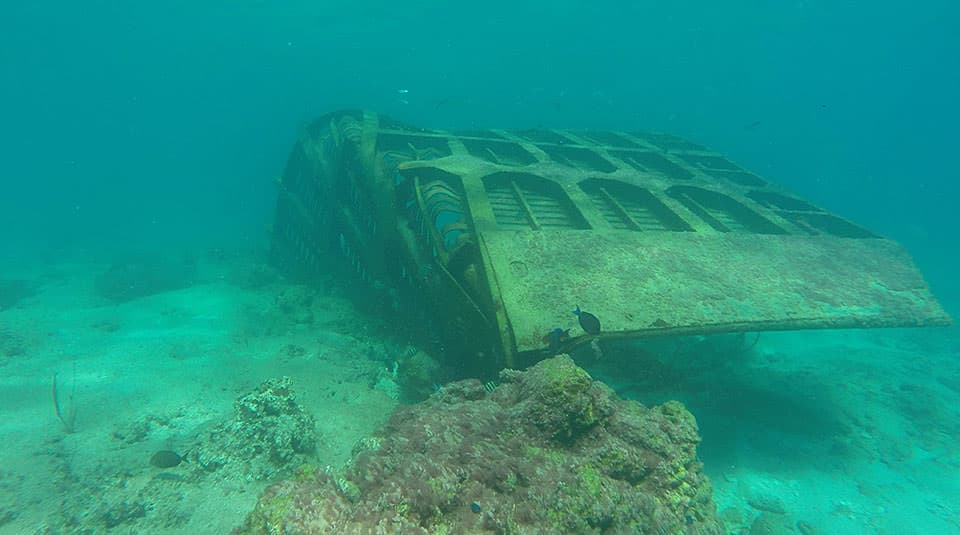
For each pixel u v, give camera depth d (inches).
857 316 296.0
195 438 264.4
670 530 150.6
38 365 370.0
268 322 486.6
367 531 116.8
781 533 251.4
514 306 253.4
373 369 372.8
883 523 266.8
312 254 575.8
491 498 132.0
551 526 128.8
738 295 292.2
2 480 229.3
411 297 387.9
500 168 408.2
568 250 303.1
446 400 213.8
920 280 350.9
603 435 165.6
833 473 310.2
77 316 516.7
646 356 409.7
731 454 322.7
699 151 678.5
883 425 369.1
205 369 364.5
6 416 290.2
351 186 459.8
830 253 372.5
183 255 936.9
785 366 477.7
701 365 438.9
